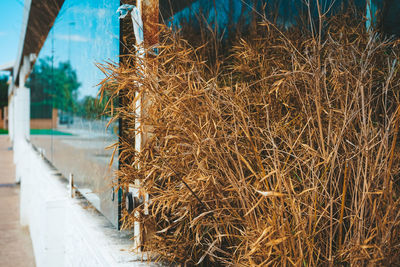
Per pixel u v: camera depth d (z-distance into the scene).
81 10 2.49
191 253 1.41
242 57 1.70
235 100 1.32
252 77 1.68
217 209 1.16
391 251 1.05
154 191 1.40
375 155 1.24
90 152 2.18
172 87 1.27
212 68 1.83
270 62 1.62
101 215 2.10
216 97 1.28
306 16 1.91
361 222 1.03
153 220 1.49
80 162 2.50
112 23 1.67
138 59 1.34
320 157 1.19
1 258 4.51
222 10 1.92
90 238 1.78
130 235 1.74
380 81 1.55
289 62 1.61
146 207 1.47
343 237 1.23
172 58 1.33
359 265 1.03
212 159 1.23
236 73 1.85
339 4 1.94
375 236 1.10
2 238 5.29
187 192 1.23
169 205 1.30
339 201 1.23
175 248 1.46
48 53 4.72
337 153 1.19
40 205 3.61
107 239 1.70
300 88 1.34
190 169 1.26
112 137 1.68
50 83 4.45
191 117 1.21
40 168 4.46
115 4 1.62
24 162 6.59
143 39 1.48
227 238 1.27
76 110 2.66
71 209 2.38
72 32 2.84
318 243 1.18
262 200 1.11
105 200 1.84
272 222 1.04
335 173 1.25
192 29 1.83
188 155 1.22
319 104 1.16
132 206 1.53
